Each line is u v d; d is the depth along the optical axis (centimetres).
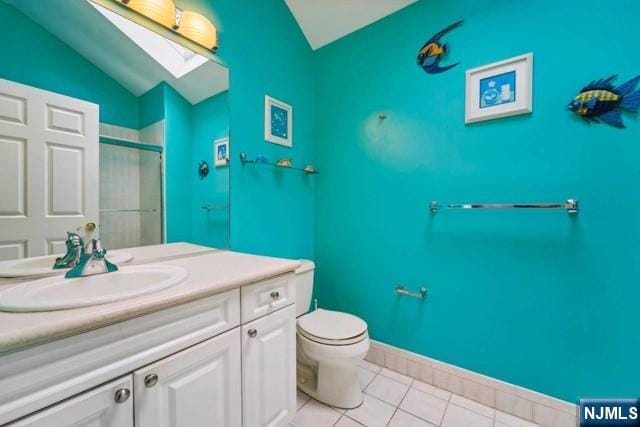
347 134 195
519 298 135
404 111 168
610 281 116
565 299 125
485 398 144
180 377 79
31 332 53
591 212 118
